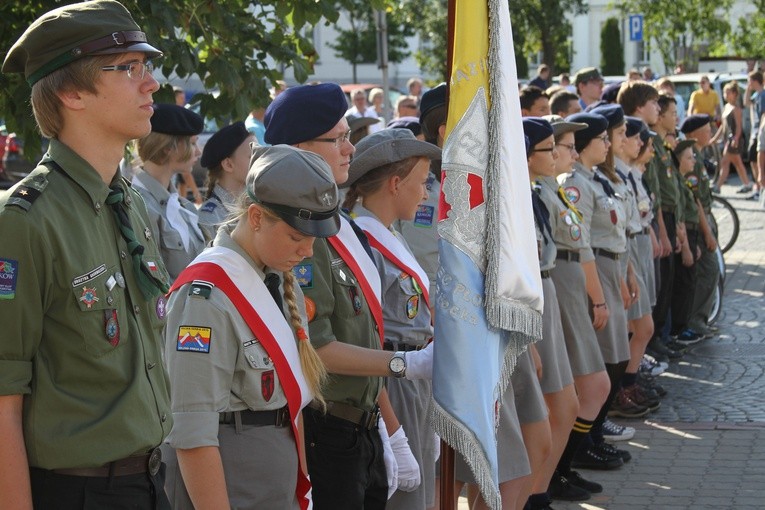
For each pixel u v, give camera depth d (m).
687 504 7.42
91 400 3.33
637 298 9.23
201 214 6.64
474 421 4.27
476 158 4.37
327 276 4.68
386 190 5.27
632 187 9.73
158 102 6.83
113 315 3.37
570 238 7.45
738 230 16.70
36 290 3.20
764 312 13.70
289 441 4.09
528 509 6.96
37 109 3.43
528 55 39.97
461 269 4.31
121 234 3.50
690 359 11.70
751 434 9.03
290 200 3.89
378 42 17.41
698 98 27.19
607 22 47.88
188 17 6.55
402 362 4.59
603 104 10.07
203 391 3.84
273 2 6.94
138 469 3.45
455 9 4.41
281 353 4.00
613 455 8.25
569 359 7.55
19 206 3.20
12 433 3.17
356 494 4.78
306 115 5.01
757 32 36.69
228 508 3.86
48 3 6.28
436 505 5.97
